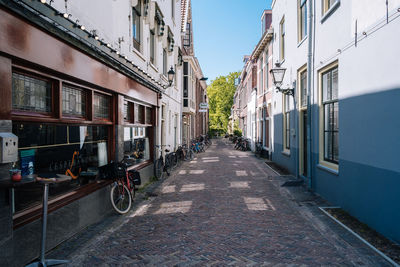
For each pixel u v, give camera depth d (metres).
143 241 3.98
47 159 3.94
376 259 3.36
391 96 3.84
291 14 9.05
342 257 3.44
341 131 5.42
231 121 48.94
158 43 9.57
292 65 8.97
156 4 8.50
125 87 6.20
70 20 3.74
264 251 3.64
